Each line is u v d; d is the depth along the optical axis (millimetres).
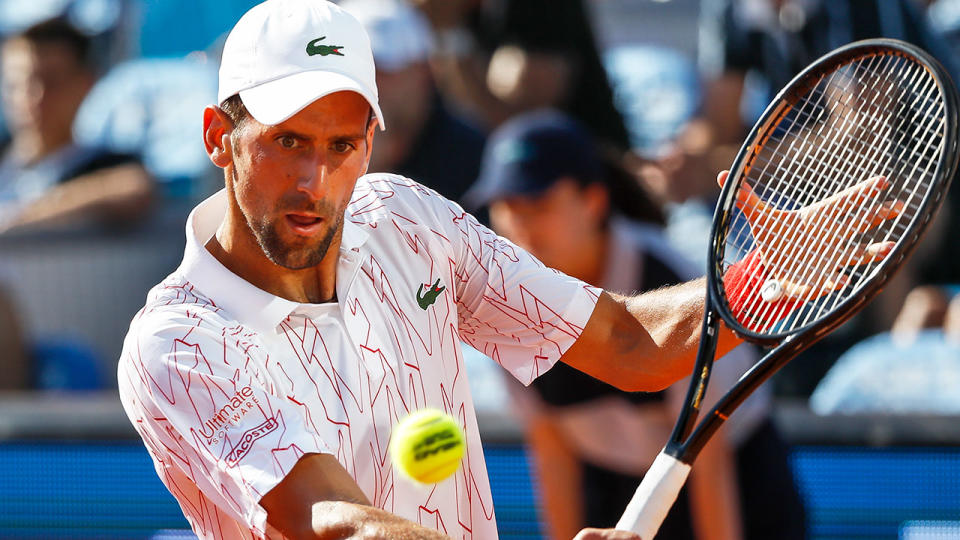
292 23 9023
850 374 19812
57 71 24062
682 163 22469
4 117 25391
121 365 9258
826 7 22547
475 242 10328
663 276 16797
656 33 25844
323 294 9492
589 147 16812
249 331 9070
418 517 9562
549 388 16828
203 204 9586
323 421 9164
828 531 18938
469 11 22969
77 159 23562
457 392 10039
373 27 20875
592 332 10391
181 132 24859
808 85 10148
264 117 8570
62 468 20344
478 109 23016
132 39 26703
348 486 8469
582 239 16609
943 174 8836
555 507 17438
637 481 16828
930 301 20906
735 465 16156
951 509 18688
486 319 10547
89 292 22469
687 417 9633
